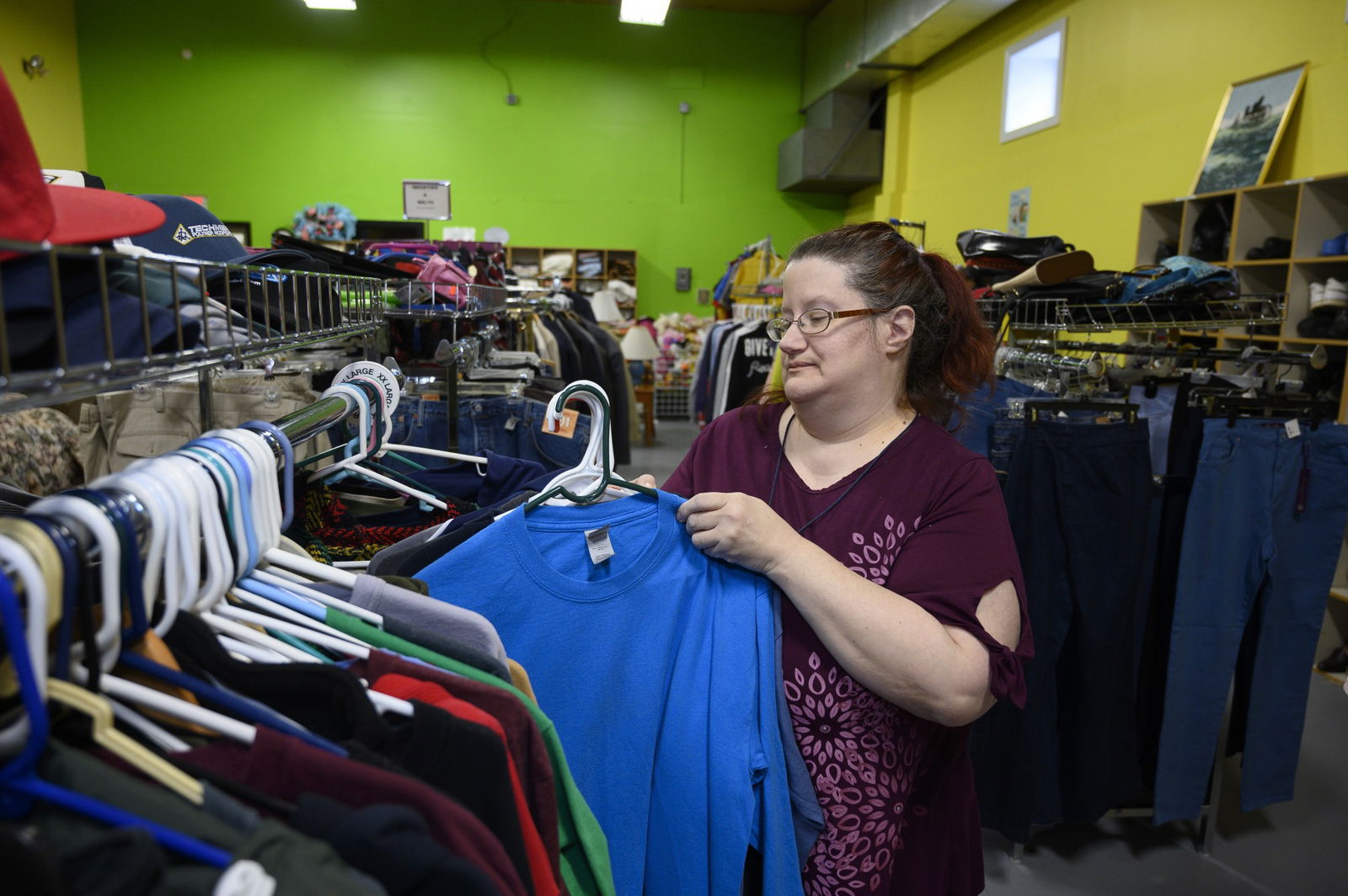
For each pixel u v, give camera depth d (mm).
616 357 4777
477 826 543
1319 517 2064
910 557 1063
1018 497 2000
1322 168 3881
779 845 970
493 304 2564
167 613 607
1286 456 2029
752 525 963
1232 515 2021
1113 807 2289
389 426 1275
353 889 442
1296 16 4016
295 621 745
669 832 992
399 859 478
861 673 969
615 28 9516
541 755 713
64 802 453
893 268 1106
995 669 972
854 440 1180
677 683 998
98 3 8469
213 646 613
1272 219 3932
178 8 8641
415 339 2514
